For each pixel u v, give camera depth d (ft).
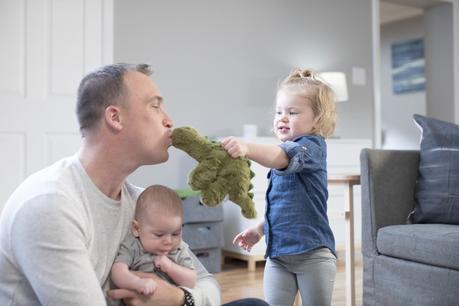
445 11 19.07
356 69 17.15
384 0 18.19
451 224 8.16
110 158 3.80
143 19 13.20
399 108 25.39
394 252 7.98
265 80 15.21
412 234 7.72
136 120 3.74
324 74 15.34
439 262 7.35
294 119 5.78
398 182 8.59
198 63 14.03
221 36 14.42
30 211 3.36
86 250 3.50
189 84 13.89
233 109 14.61
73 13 11.64
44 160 11.30
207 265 12.17
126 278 3.81
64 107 11.51
